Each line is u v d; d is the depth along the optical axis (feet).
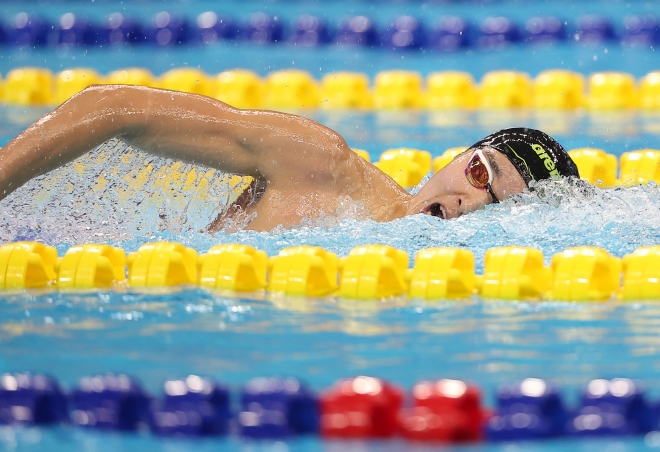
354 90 80.38
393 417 21.71
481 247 36.14
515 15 104.01
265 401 21.70
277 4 111.45
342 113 77.46
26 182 37.14
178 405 21.93
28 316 30.55
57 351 27.14
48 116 37.19
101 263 34.24
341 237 36.86
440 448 20.54
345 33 98.63
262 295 33.32
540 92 78.95
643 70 85.76
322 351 26.99
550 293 32.73
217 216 39.68
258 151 38.19
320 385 24.20
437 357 26.40
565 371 25.11
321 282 33.42
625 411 21.21
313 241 36.63
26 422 22.09
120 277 35.27
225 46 98.63
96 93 37.63
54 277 34.73
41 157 36.40
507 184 37.24
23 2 110.93
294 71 84.38
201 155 37.96
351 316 30.58
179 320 30.17
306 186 38.50
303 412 21.75
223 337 28.37
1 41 98.58
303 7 110.11
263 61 92.22
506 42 96.99
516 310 31.04
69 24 98.17
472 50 97.04
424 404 21.42
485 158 37.17
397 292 33.12
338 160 38.65
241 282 33.91
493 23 98.17
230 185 40.11
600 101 77.46
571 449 20.29
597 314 30.42
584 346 27.17
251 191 39.75
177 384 22.44
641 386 22.04
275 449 20.66
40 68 88.22
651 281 31.81
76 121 36.88
